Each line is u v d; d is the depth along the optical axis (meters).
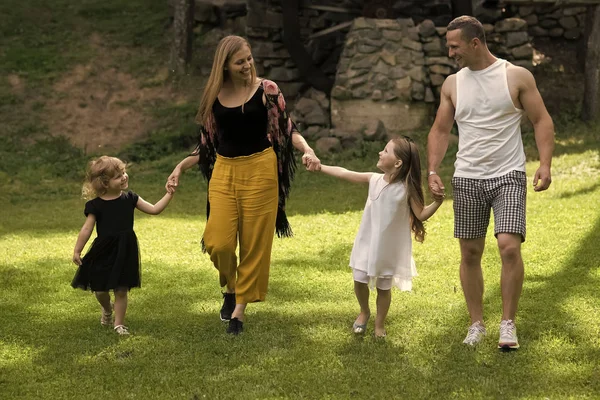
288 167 5.80
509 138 5.17
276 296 6.75
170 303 6.61
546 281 6.91
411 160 5.26
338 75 15.46
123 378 4.80
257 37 16.62
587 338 5.29
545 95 16.30
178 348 5.34
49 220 11.06
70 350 5.34
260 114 5.55
